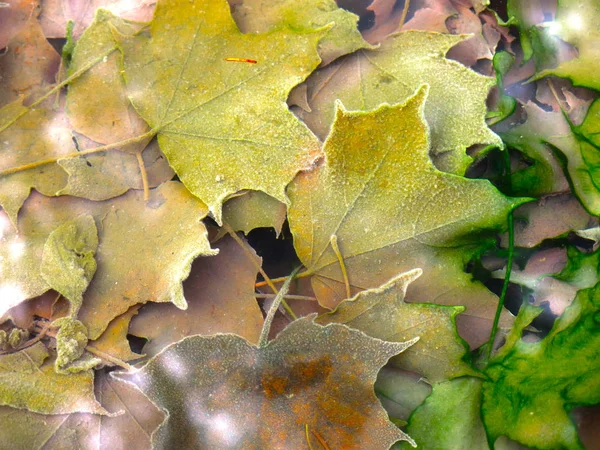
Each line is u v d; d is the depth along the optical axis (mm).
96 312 307
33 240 313
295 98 323
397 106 292
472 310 313
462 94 321
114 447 302
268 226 317
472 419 304
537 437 302
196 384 293
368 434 294
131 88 322
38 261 310
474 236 306
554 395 304
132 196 319
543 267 327
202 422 295
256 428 297
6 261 310
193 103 319
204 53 322
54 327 310
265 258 326
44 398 300
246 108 317
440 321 301
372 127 297
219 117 317
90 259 309
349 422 295
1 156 320
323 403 297
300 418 297
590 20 327
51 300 313
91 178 317
